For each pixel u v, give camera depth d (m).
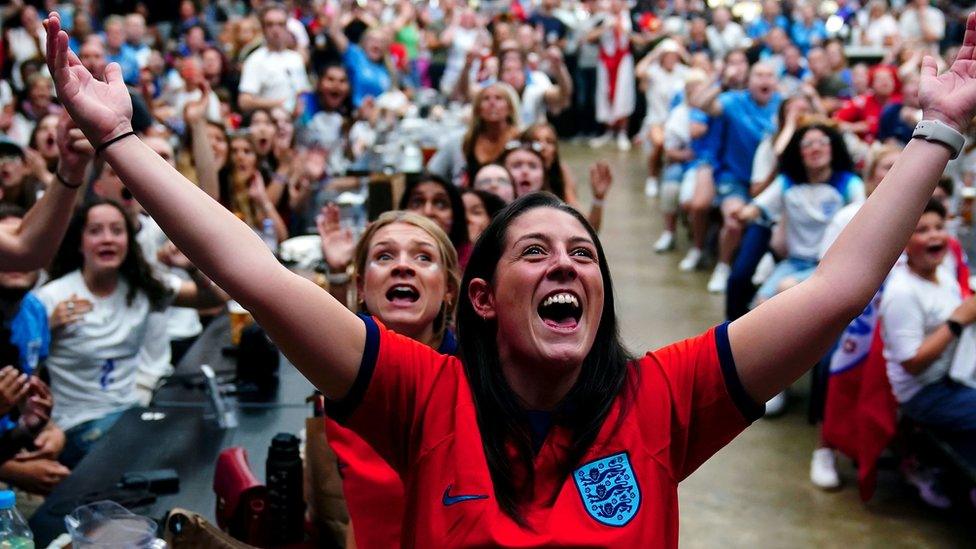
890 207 1.66
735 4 16.61
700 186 8.63
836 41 11.70
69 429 4.35
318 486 3.01
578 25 15.59
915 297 4.57
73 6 13.53
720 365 1.69
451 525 1.60
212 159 5.85
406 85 12.54
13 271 2.75
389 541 2.36
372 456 2.40
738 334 1.69
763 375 1.68
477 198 5.01
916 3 15.34
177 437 3.68
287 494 3.03
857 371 4.91
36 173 6.13
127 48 12.02
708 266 9.01
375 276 2.79
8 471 3.90
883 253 1.65
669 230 9.54
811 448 5.55
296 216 6.91
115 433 3.71
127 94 1.68
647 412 1.68
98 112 1.64
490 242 1.77
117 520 2.58
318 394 3.20
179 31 14.50
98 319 4.40
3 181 5.24
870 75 10.58
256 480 3.09
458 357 1.76
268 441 3.66
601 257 1.79
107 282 4.43
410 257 2.79
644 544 1.59
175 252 5.19
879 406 4.76
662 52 12.62
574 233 1.74
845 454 5.01
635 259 9.29
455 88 11.30
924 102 1.70
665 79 12.59
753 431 5.78
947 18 15.46
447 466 1.65
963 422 4.55
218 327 4.91
